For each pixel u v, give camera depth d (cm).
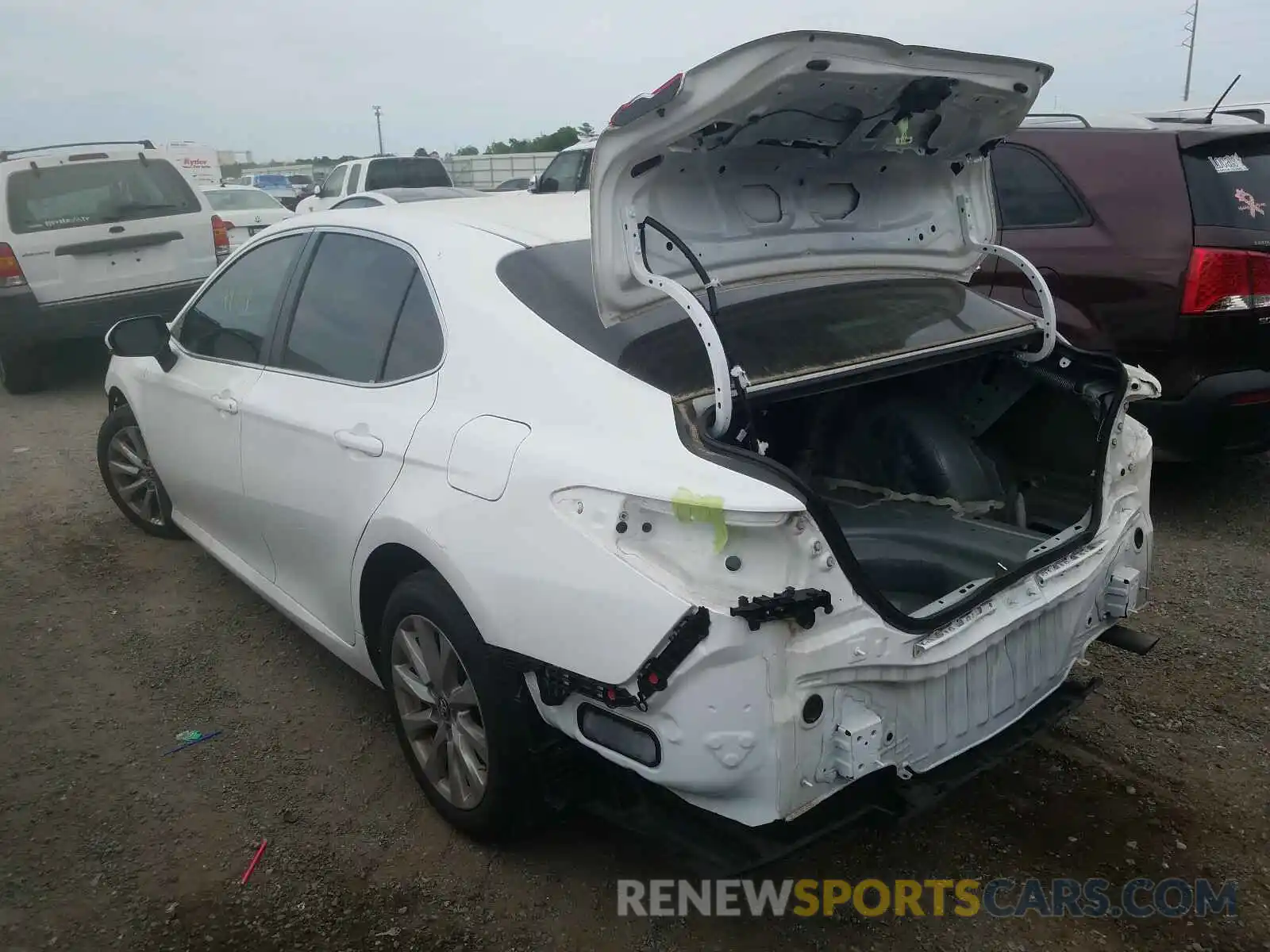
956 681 245
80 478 652
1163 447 508
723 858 233
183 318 439
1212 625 418
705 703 214
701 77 227
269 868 290
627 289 250
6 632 437
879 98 259
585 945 260
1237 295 479
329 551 324
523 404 261
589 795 266
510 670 254
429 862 290
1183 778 323
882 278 310
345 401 318
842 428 352
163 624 442
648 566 220
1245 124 538
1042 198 527
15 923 270
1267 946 257
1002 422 344
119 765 340
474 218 328
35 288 847
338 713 371
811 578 217
